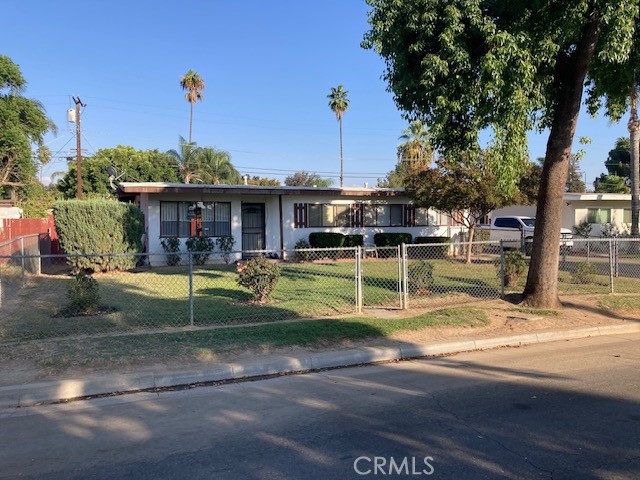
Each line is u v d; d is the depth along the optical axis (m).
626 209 31.03
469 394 5.59
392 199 24.11
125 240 16.19
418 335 8.15
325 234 21.33
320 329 8.07
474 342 7.91
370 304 10.52
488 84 7.98
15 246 14.44
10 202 29.41
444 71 8.14
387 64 9.31
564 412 5.00
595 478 3.67
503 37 7.77
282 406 5.25
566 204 29.86
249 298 11.02
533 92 8.65
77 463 3.96
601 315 9.96
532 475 3.71
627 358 7.27
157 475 3.74
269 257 21.70
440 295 11.61
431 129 9.22
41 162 39.16
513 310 10.02
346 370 6.70
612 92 11.13
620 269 17.92
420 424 4.70
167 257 19.14
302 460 3.97
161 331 7.96
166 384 5.97
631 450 4.13
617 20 7.59
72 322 8.57
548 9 8.31
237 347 7.13
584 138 10.19
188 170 47.03
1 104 32.69
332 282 13.66
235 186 19.78
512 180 8.84
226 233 20.66
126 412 5.11
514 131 8.37
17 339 7.43
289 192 21.00
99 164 42.69
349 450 4.15
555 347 8.05
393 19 8.45
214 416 4.98
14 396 5.39
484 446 4.21
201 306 10.04
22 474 3.79
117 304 10.27
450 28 7.97
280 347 7.23
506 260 12.91
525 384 5.97
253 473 3.76
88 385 5.68
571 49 9.67
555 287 10.39
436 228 25.05
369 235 23.61
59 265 19.42
